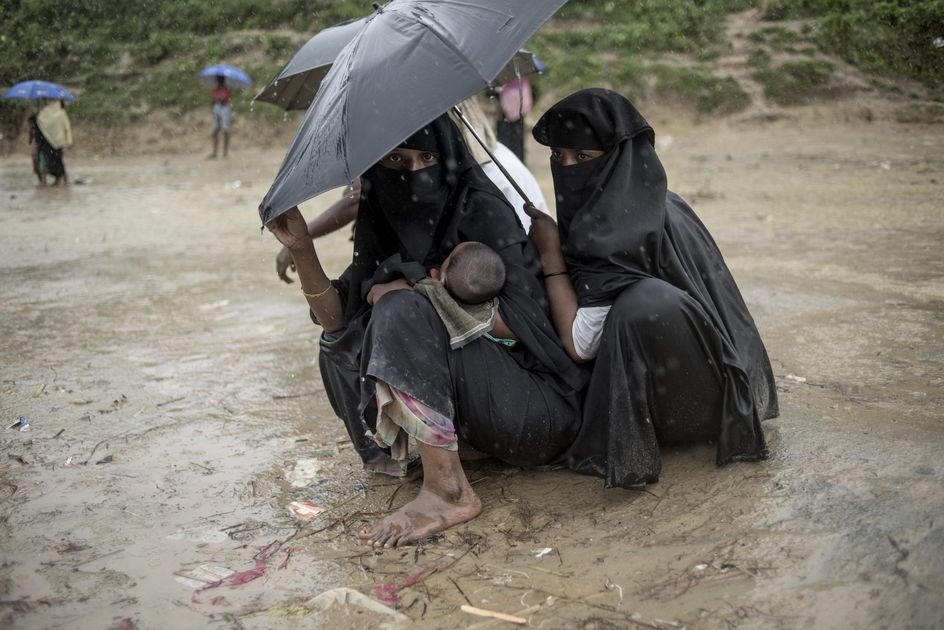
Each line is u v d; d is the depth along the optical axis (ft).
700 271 11.32
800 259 23.82
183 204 44.21
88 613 8.84
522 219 13.83
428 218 10.93
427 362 9.93
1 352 18.78
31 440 13.69
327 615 8.52
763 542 9.02
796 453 10.95
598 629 7.94
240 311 21.68
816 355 15.17
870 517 9.14
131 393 15.84
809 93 64.39
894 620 7.55
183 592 9.17
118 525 10.79
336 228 14.61
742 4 73.26
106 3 84.02
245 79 68.49
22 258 30.63
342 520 10.61
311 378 16.34
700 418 10.62
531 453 10.93
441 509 10.14
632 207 10.39
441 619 8.34
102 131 75.20
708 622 7.86
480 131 13.98
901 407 12.26
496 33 9.39
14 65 80.69
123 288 25.04
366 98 9.10
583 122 10.50
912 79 63.93
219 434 13.78
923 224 27.84
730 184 41.60
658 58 70.64
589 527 9.86
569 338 10.61
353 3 81.82
